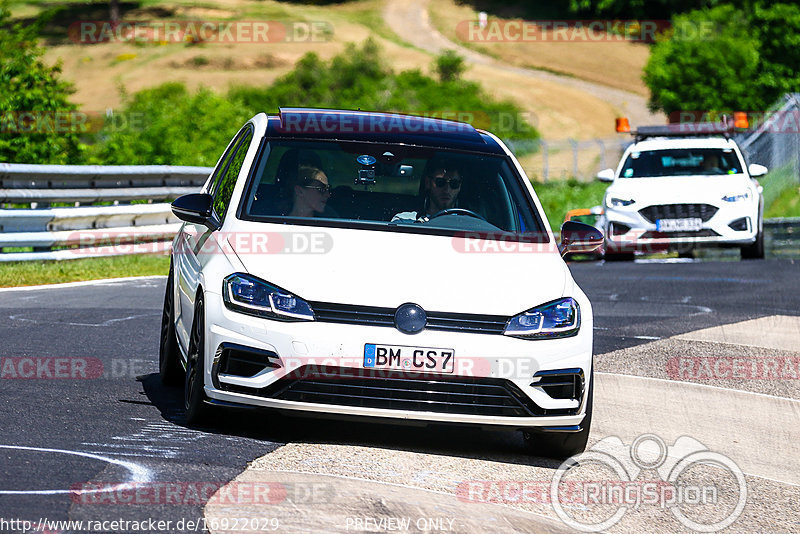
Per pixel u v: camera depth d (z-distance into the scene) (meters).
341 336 19.41
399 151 24.19
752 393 28.44
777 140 106.44
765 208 98.88
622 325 39.00
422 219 22.69
